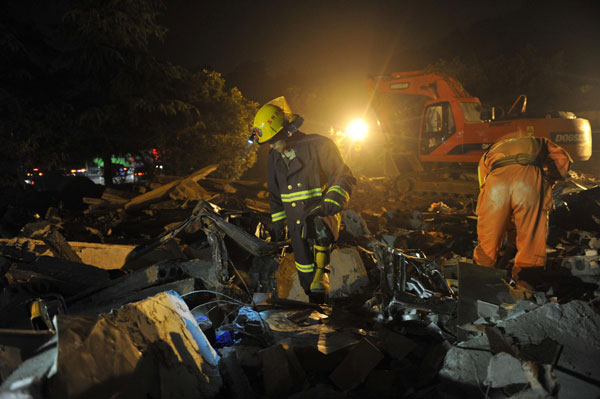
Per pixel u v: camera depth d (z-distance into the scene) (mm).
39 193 10359
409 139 14766
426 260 3480
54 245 4422
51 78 10914
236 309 3584
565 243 5430
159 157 13773
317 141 3764
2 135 9562
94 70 10953
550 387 1922
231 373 2434
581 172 13000
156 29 11797
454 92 13367
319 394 2299
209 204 3887
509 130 11602
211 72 14344
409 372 2523
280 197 4004
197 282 3773
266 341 2924
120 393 1814
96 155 11938
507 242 4668
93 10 10789
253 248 3730
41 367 1736
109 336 1929
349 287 3873
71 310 3336
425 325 3016
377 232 6836
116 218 7535
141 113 11617
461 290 2904
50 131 10172
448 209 9344
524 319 2486
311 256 3826
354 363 2514
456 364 2426
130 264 4609
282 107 3789
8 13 10273
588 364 2184
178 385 2125
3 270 3791
